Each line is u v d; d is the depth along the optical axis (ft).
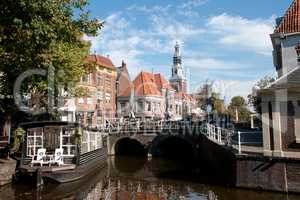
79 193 57.88
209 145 83.87
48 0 40.06
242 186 52.90
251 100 136.46
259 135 90.43
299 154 51.83
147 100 204.33
